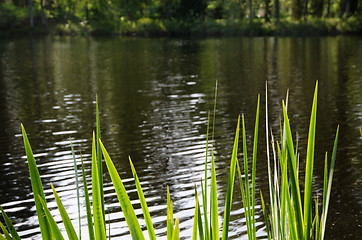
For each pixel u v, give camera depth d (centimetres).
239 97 1097
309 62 1836
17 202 488
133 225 78
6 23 5184
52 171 586
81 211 457
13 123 874
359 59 1869
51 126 839
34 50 2883
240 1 4769
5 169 598
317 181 515
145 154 648
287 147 94
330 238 378
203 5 4822
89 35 5094
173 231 74
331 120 818
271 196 104
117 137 748
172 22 4572
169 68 1817
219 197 475
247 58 2095
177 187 513
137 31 4750
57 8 5684
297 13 4512
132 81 1459
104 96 1171
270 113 895
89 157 639
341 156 602
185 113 930
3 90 1316
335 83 1272
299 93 1124
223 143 694
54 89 1313
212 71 1672
